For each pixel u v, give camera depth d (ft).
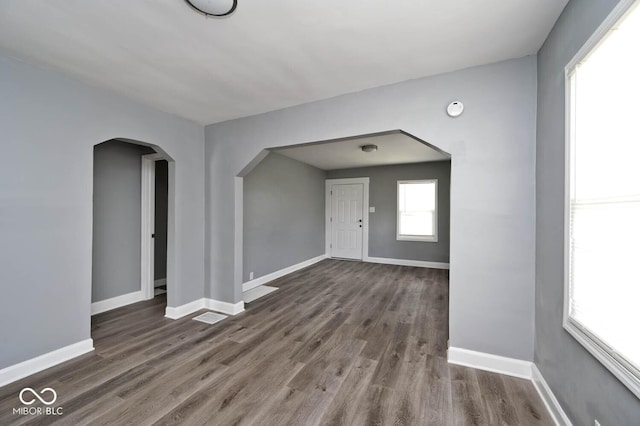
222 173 10.64
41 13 4.79
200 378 6.25
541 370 5.69
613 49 3.45
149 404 5.39
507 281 6.38
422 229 19.34
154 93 8.16
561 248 4.86
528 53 6.12
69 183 7.16
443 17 4.97
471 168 6.68
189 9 4.73
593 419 3.85
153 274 12.35
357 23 5.15
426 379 6.21
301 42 5.76
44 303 6.68
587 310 4.04
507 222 6.37
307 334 8.55
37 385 5.99
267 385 5.99
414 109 7.32
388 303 11.46
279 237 16.22
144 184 12.05
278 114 9.38
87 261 7.50
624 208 3.31
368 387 5.93
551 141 5.29
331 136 8.46
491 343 6.53
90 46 5.83
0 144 6.05
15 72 6.25
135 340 8.15
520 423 4.92
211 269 10.83
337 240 21.75
